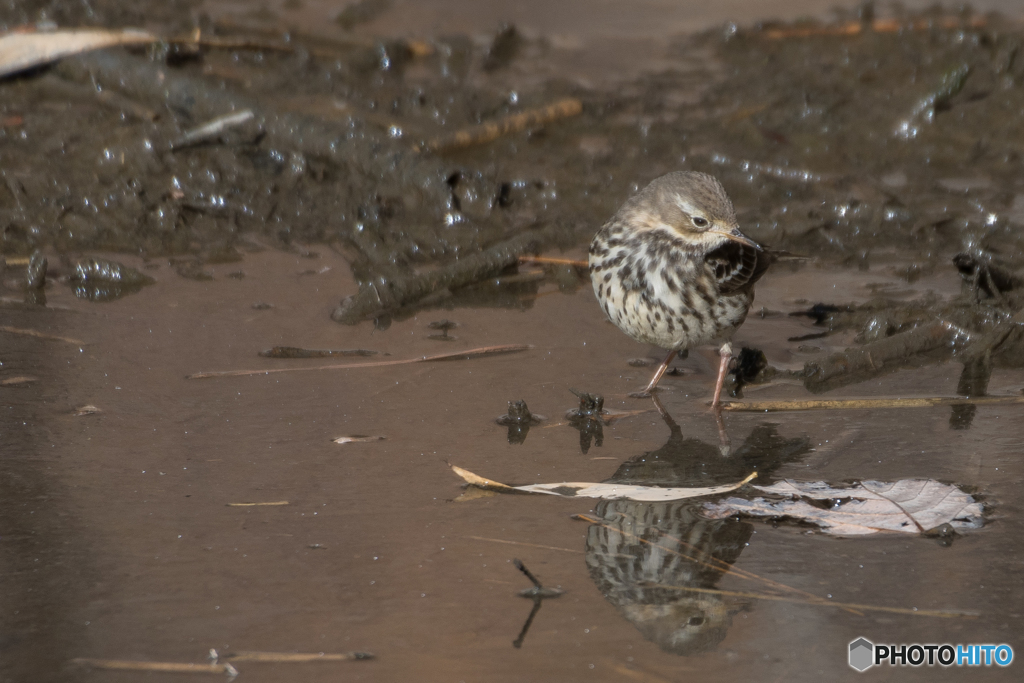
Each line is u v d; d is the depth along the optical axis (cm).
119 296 1278
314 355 1146
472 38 2161
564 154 1717
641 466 934
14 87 1820
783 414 1047
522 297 1324
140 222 1466
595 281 1143
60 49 1812
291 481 891
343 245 1443
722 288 1070
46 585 739
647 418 1034
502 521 834
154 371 1098
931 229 1495
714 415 1042
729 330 1095
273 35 2094
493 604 725
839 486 892
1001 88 1900
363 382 1089
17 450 934
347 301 1256
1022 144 1738
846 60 2050
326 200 1538
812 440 988
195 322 1216
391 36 2145
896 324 1224
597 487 888
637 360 1168
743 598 736
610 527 827
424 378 1102
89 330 1187
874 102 1888
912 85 1942
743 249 1075
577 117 1833
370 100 1844
